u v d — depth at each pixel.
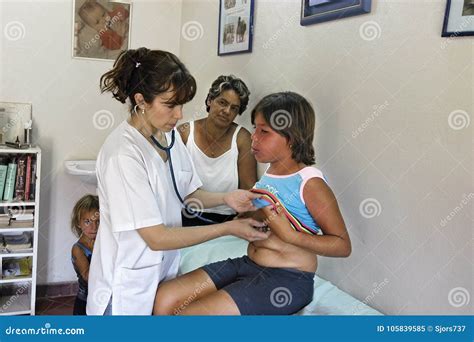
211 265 1.42
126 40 2.56
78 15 2.46
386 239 1.34
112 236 1.27
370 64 1.38
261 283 1.30
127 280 1.27
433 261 1.20
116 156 1.22
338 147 1.52
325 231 1.35
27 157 2.17
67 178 2.54
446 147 1.15
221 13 2.19
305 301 1.33
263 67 1.91
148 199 1.22
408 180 1.26
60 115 2.49
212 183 1.93
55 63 2.45
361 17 1.41
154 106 1.26
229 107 1.92
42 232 2.54
